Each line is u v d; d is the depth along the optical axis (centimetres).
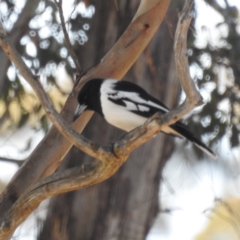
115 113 920
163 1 1073
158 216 1541
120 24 1392
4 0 1444
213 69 1444
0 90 1338
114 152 762
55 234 1394
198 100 709
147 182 1401
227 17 1422
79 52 1439
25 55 1458
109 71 1057
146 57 1362
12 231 884
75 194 1405
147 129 736
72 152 1400
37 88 785
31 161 1007
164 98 1372
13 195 986
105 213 1394
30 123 1508
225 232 1738
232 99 1436
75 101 1040
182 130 873
